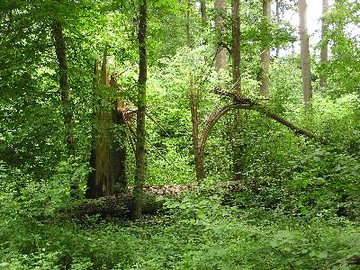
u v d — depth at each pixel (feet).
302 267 15.39
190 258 21.09
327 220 26.68
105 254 25.36
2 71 33.24
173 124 62.34
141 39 38.47
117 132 40.55
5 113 35.24
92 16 39.68
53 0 34.45
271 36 54.49
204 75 53.01
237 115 49.37
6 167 33.65
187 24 79.41
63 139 34.94
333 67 45.27
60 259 24.54
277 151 37.96
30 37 36.37
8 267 19.43
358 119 44.96
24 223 24.82
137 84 39.24
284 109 53.26
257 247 17.22
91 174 40.96
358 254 13.66
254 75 75.46
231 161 49.03
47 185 26.23
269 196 35.78
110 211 39.29
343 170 19.75
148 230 33.12
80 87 38.83
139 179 39.17
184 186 44.19
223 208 20.65
